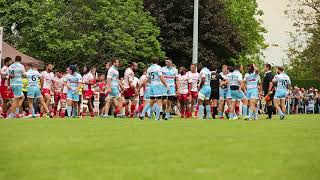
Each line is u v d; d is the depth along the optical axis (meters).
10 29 168.88
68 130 53.94
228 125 65.00
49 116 89.56
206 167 29.83
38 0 169.25
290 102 168.62
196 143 41.88
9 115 87.12
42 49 167.25
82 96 100.44
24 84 96.19
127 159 32.75
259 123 71.12
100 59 172.75
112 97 92.62
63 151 36.22
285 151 37.16
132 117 94.00
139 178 26.19
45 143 41.00
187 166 30.14
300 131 55.59
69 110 94.44
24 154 34.69
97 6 175.25
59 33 166.38
